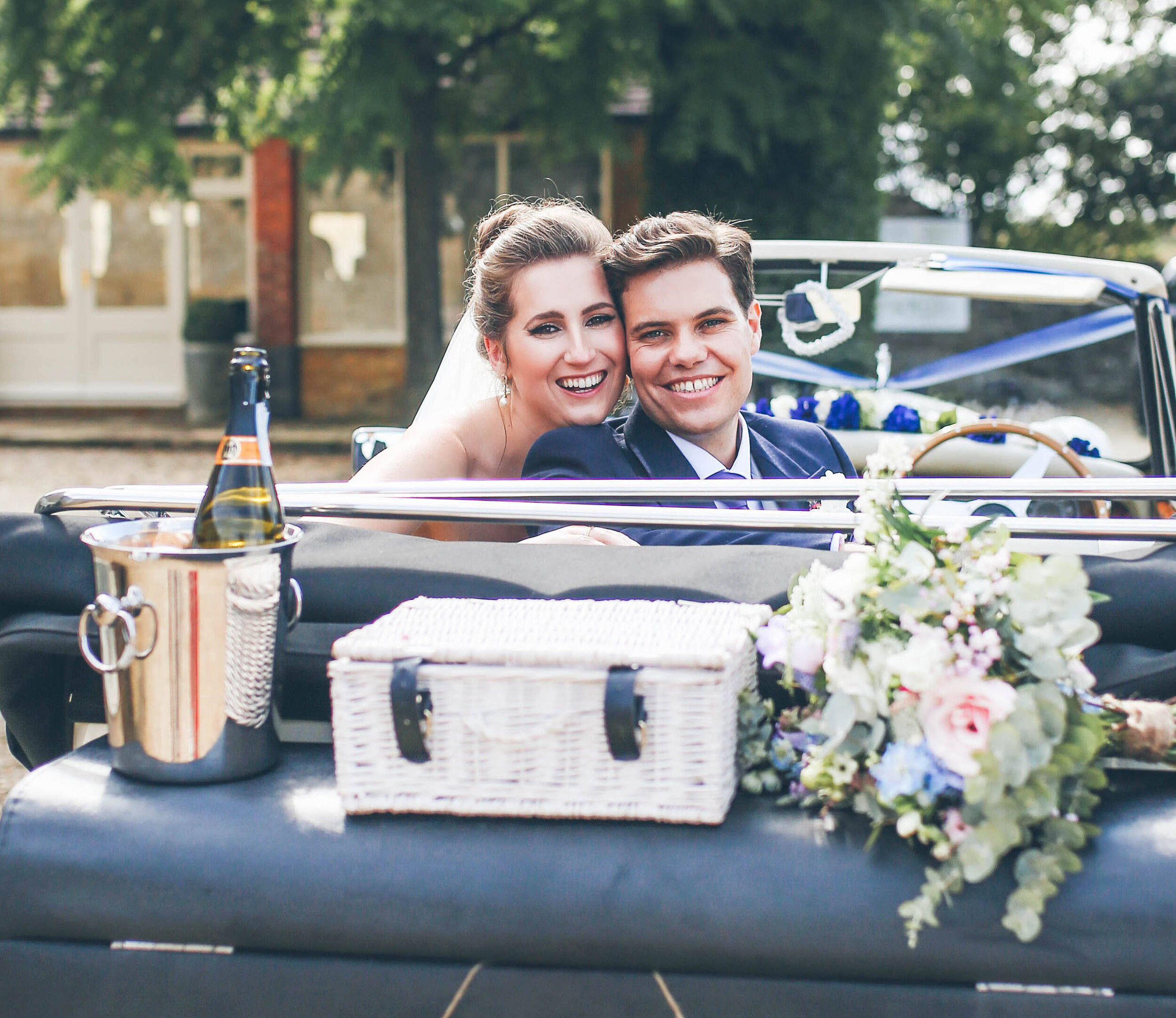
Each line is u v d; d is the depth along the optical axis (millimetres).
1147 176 15992
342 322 12086
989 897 968
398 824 1046
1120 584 1168
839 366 2941
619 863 1002
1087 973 962
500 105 8484
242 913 1024
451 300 11969
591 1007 1011
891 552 1045
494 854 1017
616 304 1704
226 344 11492
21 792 1101
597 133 7480
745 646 1068
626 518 1305
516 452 1886
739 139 7582
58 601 1223
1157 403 2623
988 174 15891
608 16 6863
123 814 1068
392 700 1017
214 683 1100
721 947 983
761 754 1085
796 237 8562
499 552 1314
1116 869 975
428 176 8680
